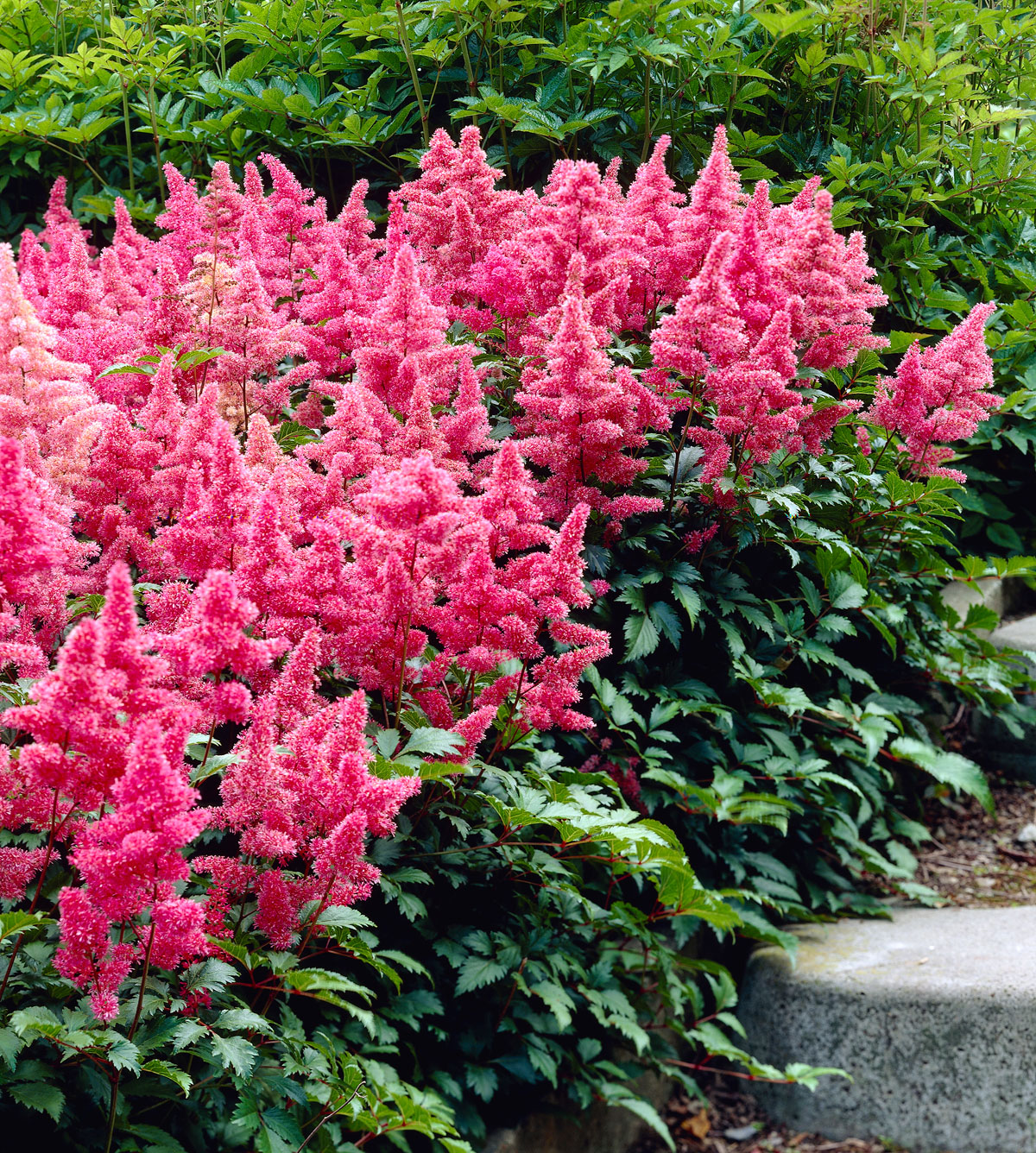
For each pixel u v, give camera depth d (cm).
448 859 272
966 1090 342
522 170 581
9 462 185
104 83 616
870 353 438
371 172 617
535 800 267
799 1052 359
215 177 434
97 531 287
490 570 253
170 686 220
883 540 456
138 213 583
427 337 331
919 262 564
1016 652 515
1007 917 409
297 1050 212
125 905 173
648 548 374
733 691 395
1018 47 686
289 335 372
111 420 282
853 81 618
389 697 267
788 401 351
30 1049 191
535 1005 296
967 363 429
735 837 381
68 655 164
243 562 233
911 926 403
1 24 659
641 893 369
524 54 541
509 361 385
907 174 548
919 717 513
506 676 267
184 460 277
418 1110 215
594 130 559
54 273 435
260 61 590
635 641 342
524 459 364
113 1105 185
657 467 370
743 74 531
